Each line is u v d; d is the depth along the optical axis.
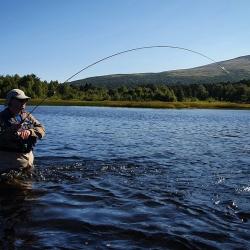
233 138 19.59
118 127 26.06
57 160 10.52
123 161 10.78
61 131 21.16
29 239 5.03
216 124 33.38
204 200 7.00
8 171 8.32
